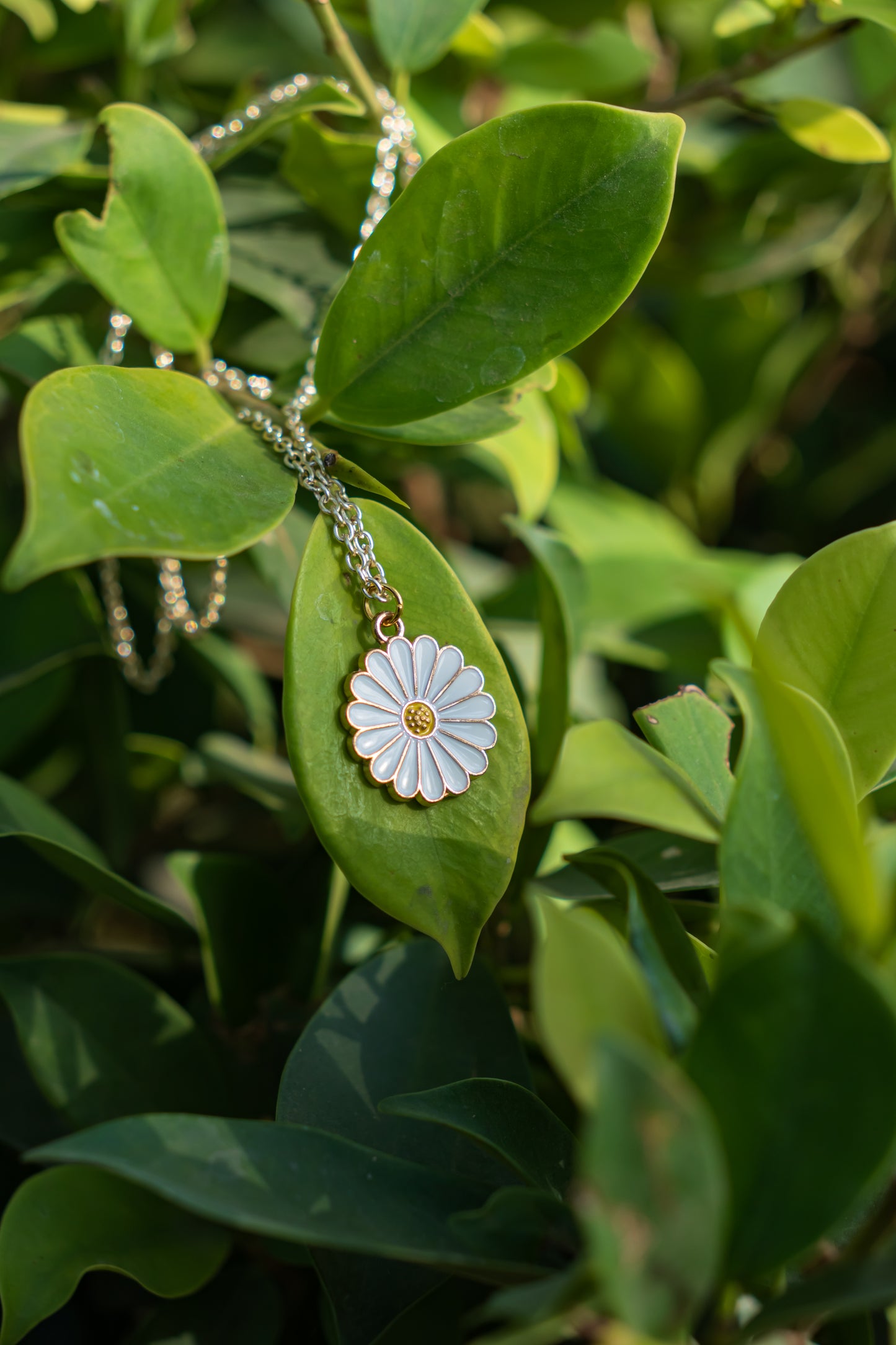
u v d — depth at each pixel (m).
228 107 0.49
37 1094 0.42
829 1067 0.32
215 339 0.45
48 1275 0.37
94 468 0.35
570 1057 0.32
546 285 0.37
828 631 0.37
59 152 0.42
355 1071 0.38
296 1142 0.34
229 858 0.42
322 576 0.37
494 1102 0.36
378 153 0.43
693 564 0.50
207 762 0.47
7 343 0.42
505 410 0.39
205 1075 0.40
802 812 0.32
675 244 0.56
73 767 0.52
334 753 0.36
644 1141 0.31
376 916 0.45
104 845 0.48
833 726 0.34
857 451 0.62
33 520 0.34
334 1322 0.38
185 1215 0.38
